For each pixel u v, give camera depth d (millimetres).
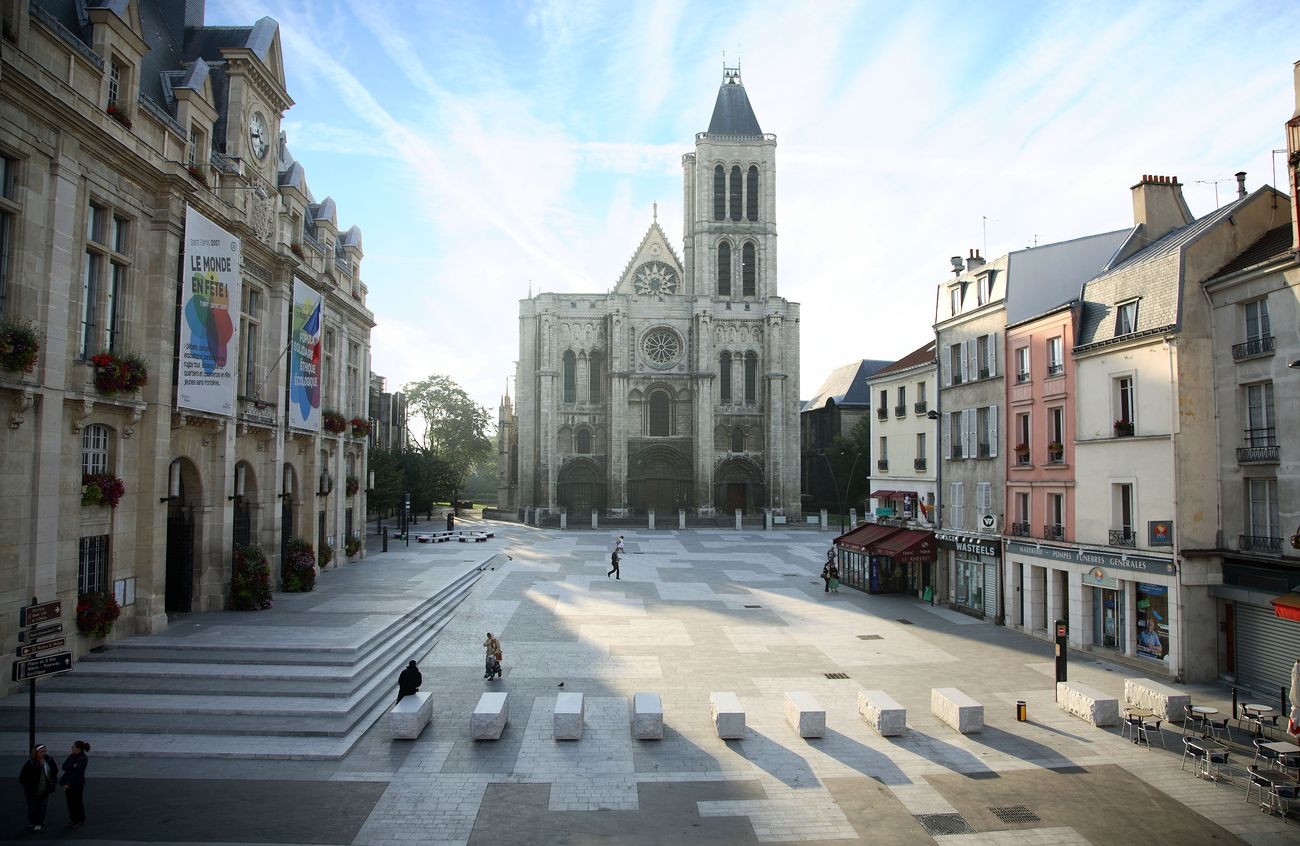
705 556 54875
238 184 28469
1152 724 18594
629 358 88875
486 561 46000
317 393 36094
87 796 14172
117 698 18250
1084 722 19141
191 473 26203
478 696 20875
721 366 90000
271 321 31906
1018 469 31219
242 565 27781
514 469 98938
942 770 16109
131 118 22281
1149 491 24266
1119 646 25609
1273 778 15625
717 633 29031
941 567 36469
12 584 18031
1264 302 21984
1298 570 20203
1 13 17312
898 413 42250
